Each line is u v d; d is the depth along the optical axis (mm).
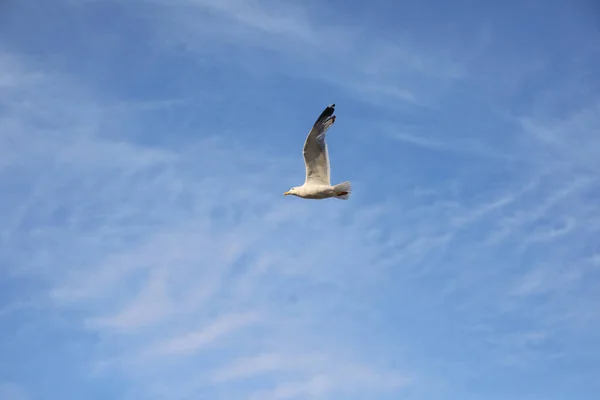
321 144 21094
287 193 22078
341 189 21547
